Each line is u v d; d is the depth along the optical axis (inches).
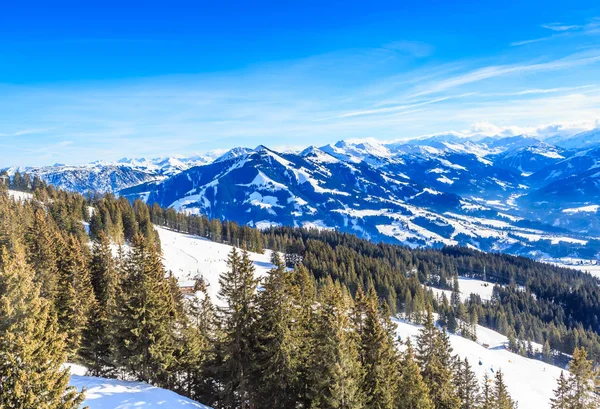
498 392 1945.1
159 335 1234.6
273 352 1102.4
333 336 1010.1
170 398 1029.2
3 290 704.4
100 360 1499.8
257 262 5792.3
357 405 999.0
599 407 1583.4
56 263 2034.9
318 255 6446.9
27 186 7583.7
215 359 1228.5
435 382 1486.2
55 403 639.8
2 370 624.1
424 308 4975.4
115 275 2026.3
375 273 5940.0
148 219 5044.3
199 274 4045.3
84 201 5738.2
